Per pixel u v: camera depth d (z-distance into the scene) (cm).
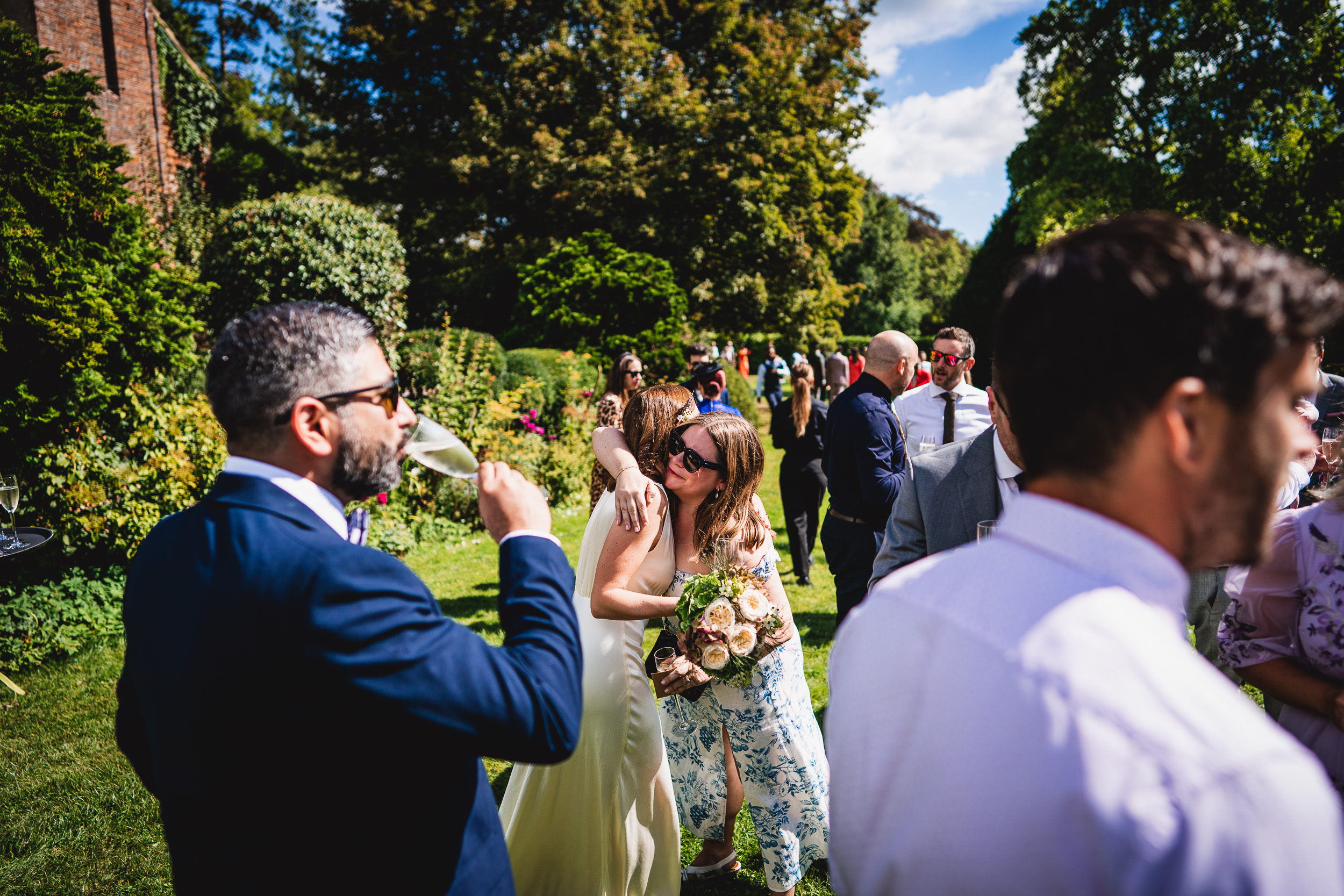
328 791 92
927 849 61
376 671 88
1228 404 58
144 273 595
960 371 443
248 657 89
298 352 102
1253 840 51
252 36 2655
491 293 1925
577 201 1778
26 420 499
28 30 988
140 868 278
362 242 1065
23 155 508
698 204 1927
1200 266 58
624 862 217
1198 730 54
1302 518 132
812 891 255
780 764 225
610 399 571
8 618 466
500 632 504
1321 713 127
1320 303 58
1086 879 54
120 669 446
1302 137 1853
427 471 799
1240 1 1794
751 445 218
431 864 100
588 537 236
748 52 1936
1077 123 2039
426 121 1969
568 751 101
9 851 288
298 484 103
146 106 1147
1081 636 58
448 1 1850
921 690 65
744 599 207
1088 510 65
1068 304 63
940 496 232
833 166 2145
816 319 2136
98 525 521
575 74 1828
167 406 590
